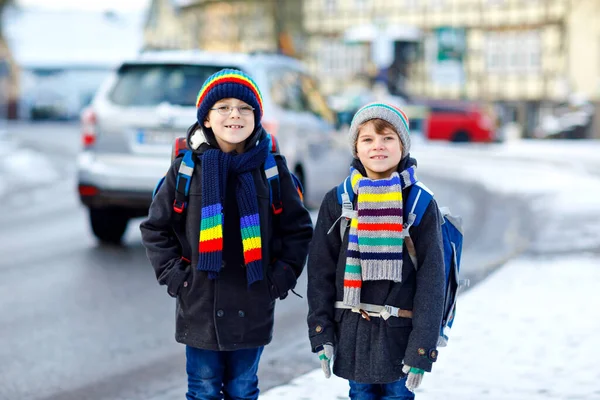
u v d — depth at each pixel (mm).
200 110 3691
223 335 3645
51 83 76125
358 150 3574
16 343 6184
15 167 22281
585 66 44938
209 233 3594
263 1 55344
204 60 9539
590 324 6074
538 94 46875
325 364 3482
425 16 50312
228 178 3699
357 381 3461
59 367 5613
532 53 47031
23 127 51938
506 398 4590
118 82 9602
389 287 3443
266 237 3725
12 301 7477
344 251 3516
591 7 44719
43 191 17688
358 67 52875
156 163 9273
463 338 5742
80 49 77938
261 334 3713
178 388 5160
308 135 10422
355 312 3490
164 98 9391
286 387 4785
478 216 12641
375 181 3453
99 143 9422
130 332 6473
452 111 35250
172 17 68250
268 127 9484
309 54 55188
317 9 54812
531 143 36406
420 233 3453
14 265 9102
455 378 4926
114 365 5660
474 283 7676
